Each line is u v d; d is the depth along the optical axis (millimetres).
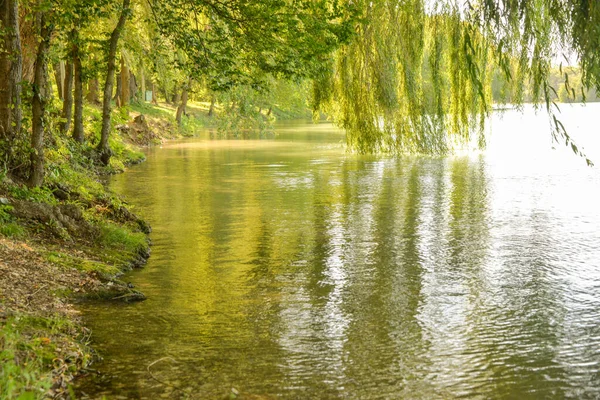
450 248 14328
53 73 40875
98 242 13297
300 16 15844
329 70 17281
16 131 15219
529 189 22875
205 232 15969
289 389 7262
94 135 31766
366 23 16375
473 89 20500
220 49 16516
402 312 10031
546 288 11359
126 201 20500
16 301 9070
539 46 13070
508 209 19062
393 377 7605
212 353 8289
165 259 13344
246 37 16109
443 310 10164
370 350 8445
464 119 21625
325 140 48812
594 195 21484
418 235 15617
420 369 7852
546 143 42156
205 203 20312
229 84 16328
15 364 6832
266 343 8656
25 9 17594
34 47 18797
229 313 9914
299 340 8797
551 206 19516
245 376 7586
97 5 15289
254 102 46844
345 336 8977
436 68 21062
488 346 8617
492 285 11539
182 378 7504
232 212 18719
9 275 9953
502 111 20125
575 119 73875
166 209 19250
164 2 16578
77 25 16703
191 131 56844
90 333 8844
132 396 6996
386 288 11328
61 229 12930
